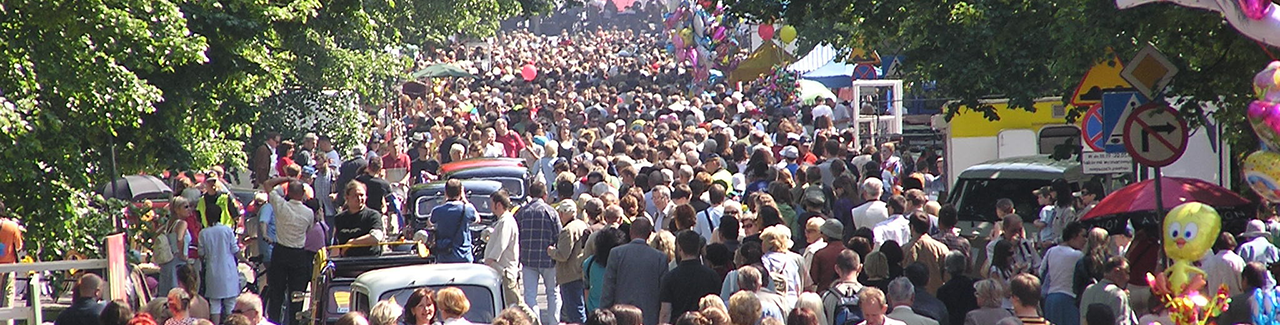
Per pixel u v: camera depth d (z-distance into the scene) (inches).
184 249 1197.1
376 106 2802.7
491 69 4972.9
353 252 1082.1
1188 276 727.1
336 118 2233.0
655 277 932.0
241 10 1203.9
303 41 2057.1
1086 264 888.3
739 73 3464.6
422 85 3408.0
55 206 1043.9
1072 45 1055.0
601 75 5068.9
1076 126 1578.5
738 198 1460.4
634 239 938.7
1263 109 637.9
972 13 1221.7
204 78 1230.9
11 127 930.1
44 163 1045.8
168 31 1037.8
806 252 967.6
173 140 1269.7
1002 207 1109.1
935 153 2030.0
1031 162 1337.4
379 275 883.4
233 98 1336.1
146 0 1028.5
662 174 1418.6
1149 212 939.3
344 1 1331.2
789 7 1374.3
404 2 2778.1
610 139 2361.0
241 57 1226.6
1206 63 1007.6
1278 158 651.5
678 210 1008.2
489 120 2721.5
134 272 1171.3
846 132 2012.8
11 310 960.9
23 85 962.1
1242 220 967.6
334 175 2004.2
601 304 940.0
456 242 1182.3
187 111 1233.4
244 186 2124.8
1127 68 933.2
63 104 1024.2
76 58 987.9
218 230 1175.6
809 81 2910.9
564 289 1093.8
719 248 912.3
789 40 3011.8
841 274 825.5
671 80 4859.7
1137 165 1042.7
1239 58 957.2
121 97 1017.5
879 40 1364.4
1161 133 919.7
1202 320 699.4
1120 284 822.5
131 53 1024.2
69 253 1071.6
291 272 1192.8
